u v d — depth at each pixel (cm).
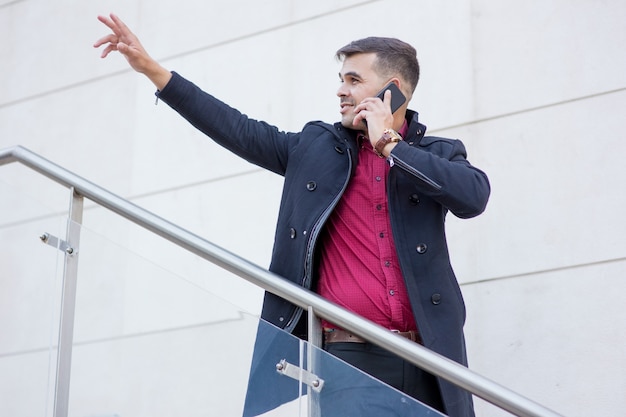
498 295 661
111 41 513
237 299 748
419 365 425
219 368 463
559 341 639
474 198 471
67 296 498
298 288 450
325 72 764
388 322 469
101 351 487
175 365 472
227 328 466
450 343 462
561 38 688
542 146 676
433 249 475
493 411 643
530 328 648
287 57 781
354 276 474
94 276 496
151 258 779
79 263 500
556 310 645
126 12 857
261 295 743
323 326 473
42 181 840
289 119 766
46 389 490
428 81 720
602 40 676
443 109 710
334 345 468
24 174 848
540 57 692
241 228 760
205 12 824
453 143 505
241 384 456
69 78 862
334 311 440
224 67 802
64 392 487
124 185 811
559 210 661
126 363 480
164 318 479
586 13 685
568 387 629
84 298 495
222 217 769
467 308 666
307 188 489
